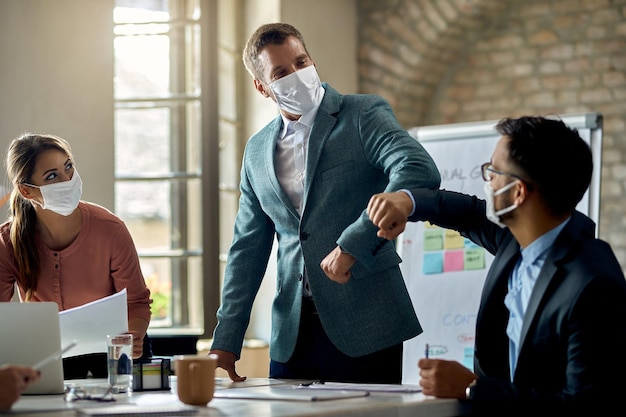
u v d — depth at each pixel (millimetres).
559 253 2031
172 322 4914
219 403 1937
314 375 2529
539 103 6328
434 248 4270
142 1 4969
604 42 6152
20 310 2166
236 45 5344
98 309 2410
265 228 2701
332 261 2291
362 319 2463
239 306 2623
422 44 6191
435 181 2346
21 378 1783
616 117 6137
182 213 4945
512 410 1929
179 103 4965
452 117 6582
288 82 2490
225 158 5219
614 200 6148
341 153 2508
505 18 6383
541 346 2008
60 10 4352
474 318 4133
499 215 2137
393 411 1836
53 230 2820
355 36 6090
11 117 4098
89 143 4477
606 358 1893
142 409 1809
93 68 4504
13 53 4117
